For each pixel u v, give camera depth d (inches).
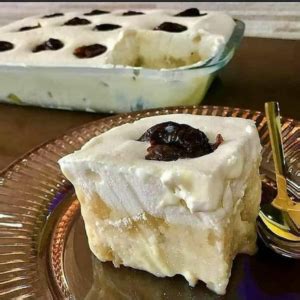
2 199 7.7
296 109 9.8
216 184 5.6
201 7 14.3
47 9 15.8
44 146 8.6
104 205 6.4
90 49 11.0
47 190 7.9
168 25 11.6
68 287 6.4
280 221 7.0
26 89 10.9
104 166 6.1
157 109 9.2
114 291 6.4
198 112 8.9
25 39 11.9
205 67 9.7
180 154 6.0
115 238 6.5
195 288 6.3
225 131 6.5
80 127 9.0
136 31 11.4
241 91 10.7
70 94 10.6
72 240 7.1
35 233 7.2
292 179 7.6
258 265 6.5
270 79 11.0
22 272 6.6
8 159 9.3
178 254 6.3
